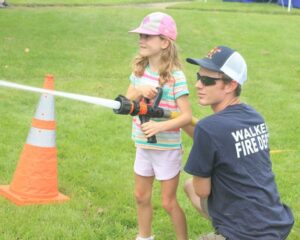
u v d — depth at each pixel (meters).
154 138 4.20
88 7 22.89
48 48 14.02
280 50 15.56
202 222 5.21
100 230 4.95
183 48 15.02
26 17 17.95
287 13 23.56
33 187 5.41
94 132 7.98
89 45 14.64
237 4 26.42
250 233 3.49
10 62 12.45
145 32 4.28
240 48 15.52
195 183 3.62
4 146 7.06
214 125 3.51
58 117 8.63
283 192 6.03
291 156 7.37
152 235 4.84
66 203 5.43
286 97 10.66
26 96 9.78
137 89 4.30
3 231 4.82
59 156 6.86
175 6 24.31
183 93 4.29
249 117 3.63
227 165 3.50
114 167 6.57
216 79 3.64
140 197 4.64
